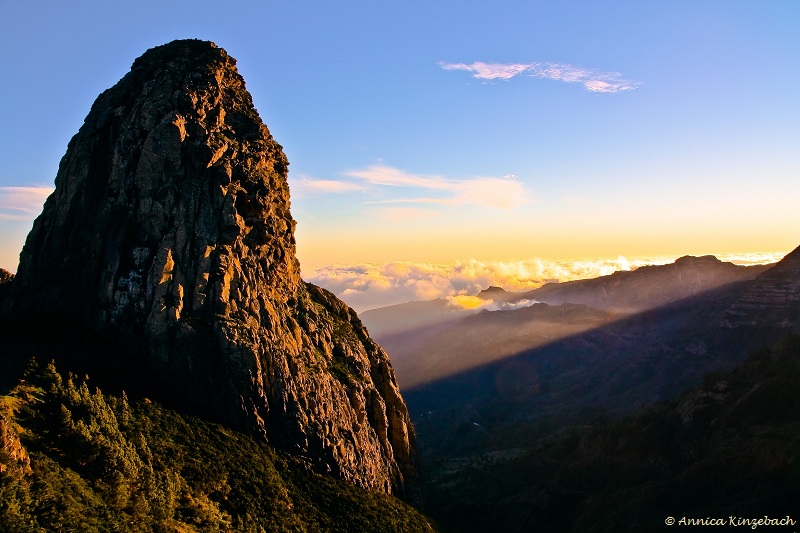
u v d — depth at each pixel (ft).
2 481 261.24
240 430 433.48
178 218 459.73
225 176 477.36
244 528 362.94
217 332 440.04
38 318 438.40
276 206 524.11
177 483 355.77
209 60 527.81
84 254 474.08
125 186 466.70
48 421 319.68
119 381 409.90
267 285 494.18
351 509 441.27
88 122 507.30
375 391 570.87
